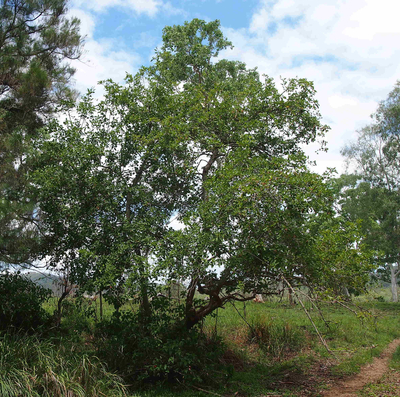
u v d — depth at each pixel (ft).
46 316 30.04
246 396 23.65
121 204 27.32
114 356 24.32
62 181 26.21
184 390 23.71
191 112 28.30
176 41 50.49
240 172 22.79
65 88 36.99
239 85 46.09
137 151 27.48
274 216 21.58
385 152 96.02
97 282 24.54
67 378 19.22
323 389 24.64
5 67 33.55
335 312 52.47
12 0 36.37
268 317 40.06
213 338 30.17
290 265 23.00
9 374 18.70
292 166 23.43
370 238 87.35
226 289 27.50
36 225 28.99
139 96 28.09
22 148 28.02
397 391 23.41
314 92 27.55
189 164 27.63
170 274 23.62
